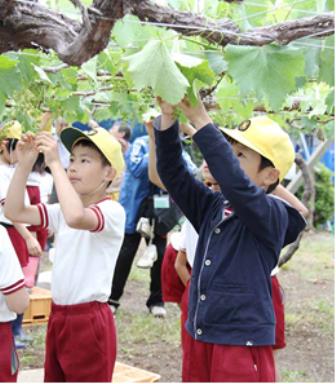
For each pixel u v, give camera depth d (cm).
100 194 348
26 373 471
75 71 357
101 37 212
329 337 651
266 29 232
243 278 282
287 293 839
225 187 262
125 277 685
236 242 286
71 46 216
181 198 303
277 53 232
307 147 1301
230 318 280
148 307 705
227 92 331
